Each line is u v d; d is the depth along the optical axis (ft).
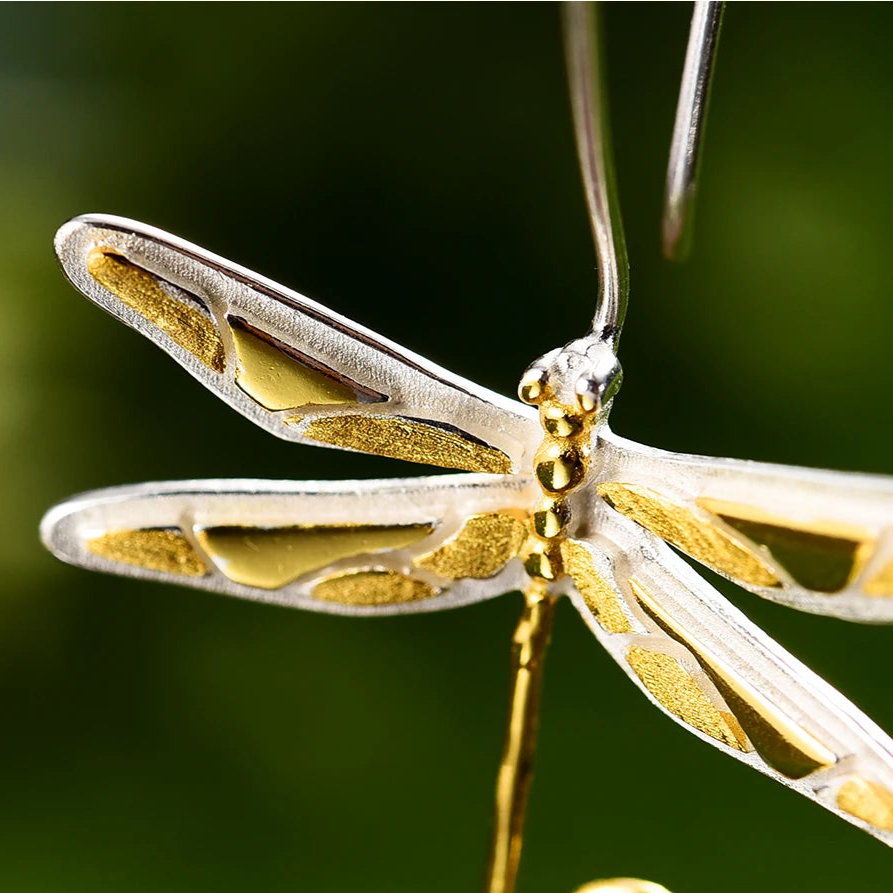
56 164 0.75
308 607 0.65
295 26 0.75
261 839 0.75
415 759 0.77
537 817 0.75
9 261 0.75
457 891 0.74
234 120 0.76
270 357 0.64
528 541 0.64
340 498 0.64
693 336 0.77
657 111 0.75
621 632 0.64
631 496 0.63
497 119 0.76
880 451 0.76
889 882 0.74
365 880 0.75
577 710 0.78
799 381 0.76
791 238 0.75
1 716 0.78
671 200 0.62
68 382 0.77
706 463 0.62
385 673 0.80
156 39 0.75
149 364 0.78
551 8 0.75
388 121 0.76
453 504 0.64
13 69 0.75
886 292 0.75
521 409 0.63
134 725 0.79
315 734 0.78
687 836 0.75
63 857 0.75
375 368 0.63
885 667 0.76
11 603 0.78
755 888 0.74
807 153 0.74
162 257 0.63
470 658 0.80
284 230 0.76
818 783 0.63
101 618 0.80
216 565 0.64
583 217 0.76
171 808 0.76
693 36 0.62
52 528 0.64
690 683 0.63
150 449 0.78
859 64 0.74
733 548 0.62
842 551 0.62
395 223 0.76
